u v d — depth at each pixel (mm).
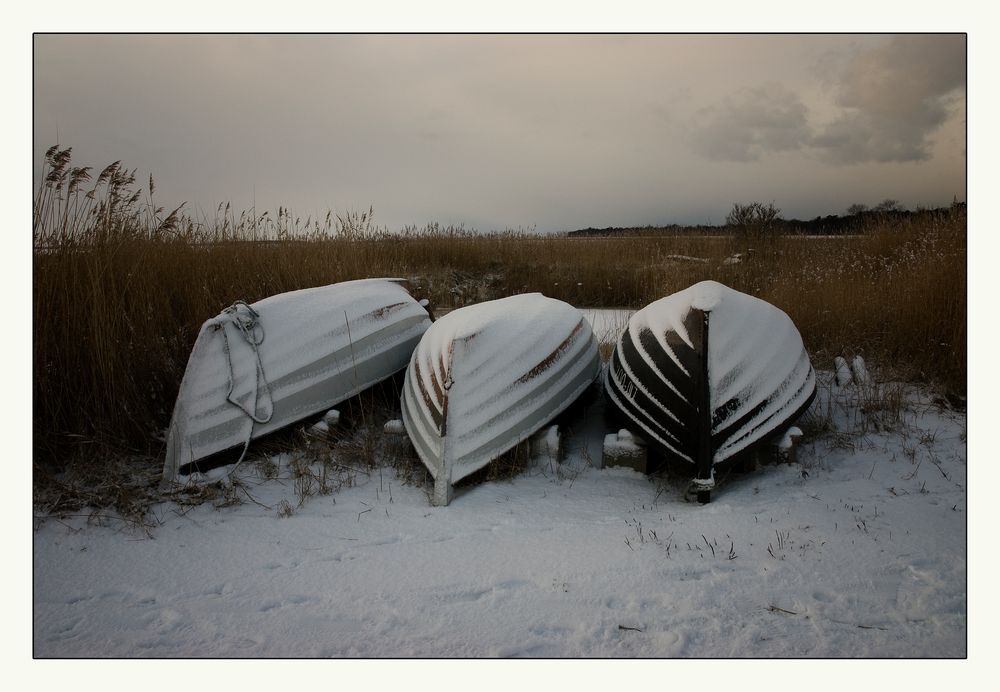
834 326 7504
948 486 4410
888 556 3533
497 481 4629
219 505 4289
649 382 4730
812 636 2918
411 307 6457
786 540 3711
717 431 4367
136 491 4449
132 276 5848
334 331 5531
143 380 5410
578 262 14219
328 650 2883
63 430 4980
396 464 4891
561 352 5504
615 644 2881
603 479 4727
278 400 4996
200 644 2943
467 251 14672
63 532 3988
